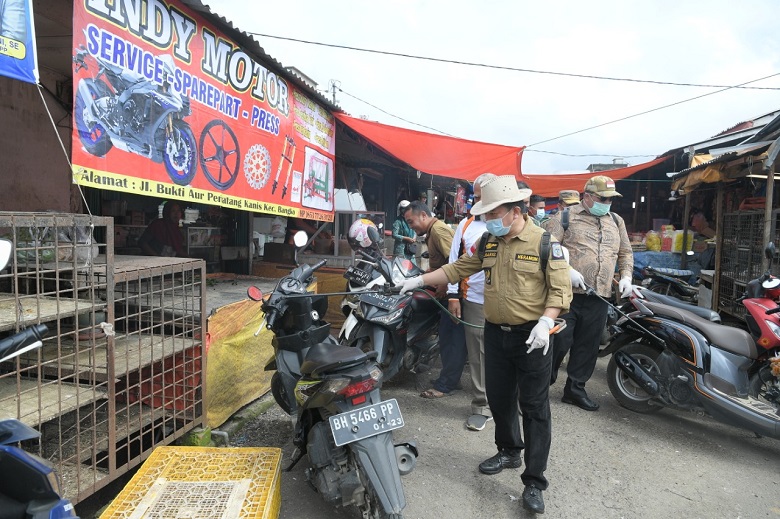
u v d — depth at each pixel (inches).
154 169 136.6
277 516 108.2
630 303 188.7
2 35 89.7
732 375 152.8
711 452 149.9
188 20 148.3
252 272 273.9
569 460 143.1
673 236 440.1
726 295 298.5
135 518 95.1
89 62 114.8
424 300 180.9
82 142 113.3
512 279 114.5
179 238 232.8
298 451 126.3
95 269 107.1
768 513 119.1
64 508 68.8
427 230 195.9
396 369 170.4
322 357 106.7
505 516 116.3
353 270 180.4
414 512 116.7
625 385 181.5
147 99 133.3
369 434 97.9
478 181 165.8
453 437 156.3
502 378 124.0
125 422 125.0
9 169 187.2
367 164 421.1
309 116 235.9
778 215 250.4
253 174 187.9
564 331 174.1
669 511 119.4
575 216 179.5
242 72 177.5
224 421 151.4
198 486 105.4
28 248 91.7
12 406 96.9
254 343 167.0
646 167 503.5
